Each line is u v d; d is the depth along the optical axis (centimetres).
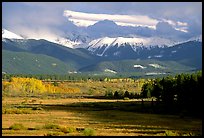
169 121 12700
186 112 15100
